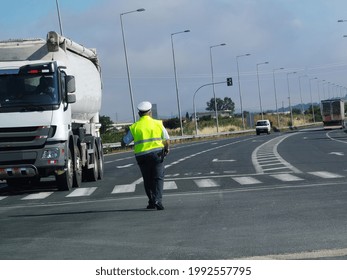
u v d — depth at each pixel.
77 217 14.41
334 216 12.52
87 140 23.64
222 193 17.94
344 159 30.34
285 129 134.88
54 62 19.58
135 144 14.80
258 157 35.62
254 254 9.30
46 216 14.95
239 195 17.17
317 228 11.26
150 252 9.79
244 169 26.97
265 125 106.19
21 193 21.55
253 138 80.19
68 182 21.05
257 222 12.27
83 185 23.03
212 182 21.56
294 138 67.94
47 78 19.45
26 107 19.25
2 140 19.28
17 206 17.70
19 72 19.36
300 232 10.94
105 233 11.85
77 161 21.97
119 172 29.45
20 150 19.27
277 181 20.84
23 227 13.26
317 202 14.77
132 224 12.82
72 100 20.12
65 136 19.78
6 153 19.25
